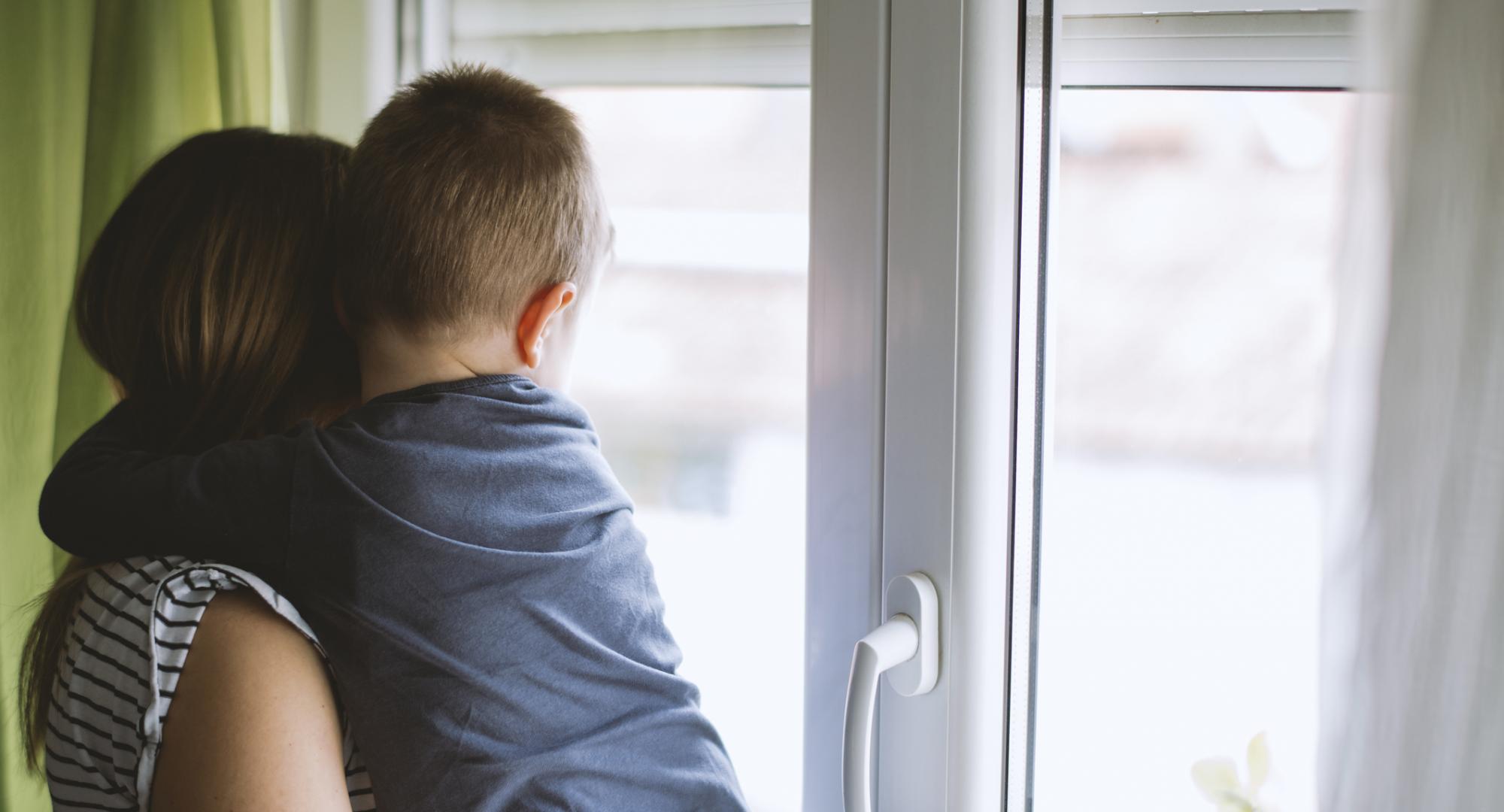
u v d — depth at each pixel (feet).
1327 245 2.15
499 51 3.40
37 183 3.02
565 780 1.96
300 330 2.19
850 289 2.49
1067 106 2.38
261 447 1.97
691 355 3.18
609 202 3.27
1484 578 1.92
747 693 3.16
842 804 2.64
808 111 2.92
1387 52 1.96
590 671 2.03
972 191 2.30
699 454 3.19
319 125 3.51
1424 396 1.95
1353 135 2.06
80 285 2.22
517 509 2.00
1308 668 2.26
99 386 3.18
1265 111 2.17
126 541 1.94
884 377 2.49
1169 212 2.30
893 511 2.48
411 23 3.48
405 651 1.87
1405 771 2.02
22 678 2.24
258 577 1.88
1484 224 1.87
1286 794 2.31
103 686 1.87
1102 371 2.41
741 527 3.15
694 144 3.11
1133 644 2.44
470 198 2.03
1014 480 2.47
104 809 1.93
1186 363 2.32
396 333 2.14
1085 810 2.54
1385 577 2.02
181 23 3.05
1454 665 1.96
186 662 1.81
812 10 2.48
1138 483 2.40
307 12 3.48
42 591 3.16
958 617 2.41
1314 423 2.19
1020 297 2.42
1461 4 1.86
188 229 2.13
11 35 2.97
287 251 2.16
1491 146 1.85
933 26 2.30
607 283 3.29
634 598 2.15
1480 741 1.94
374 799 1.96
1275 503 2.26
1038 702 2.56
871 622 2.56
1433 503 1.96
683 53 3.10
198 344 2.12
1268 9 2.14
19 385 3.06
